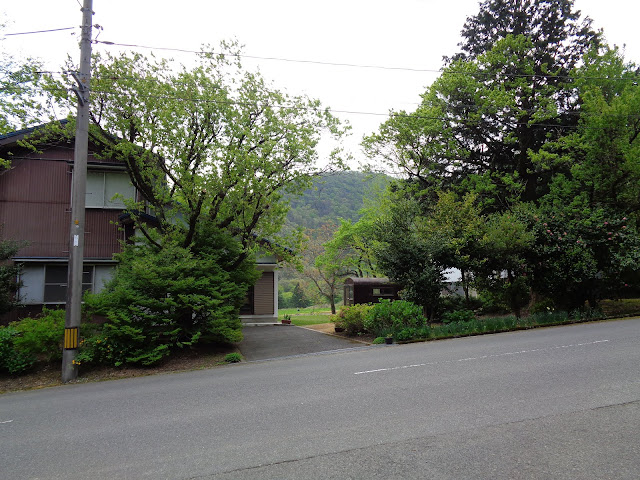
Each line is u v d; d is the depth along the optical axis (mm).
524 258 15625
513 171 23078
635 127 18016
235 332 12555
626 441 4418
